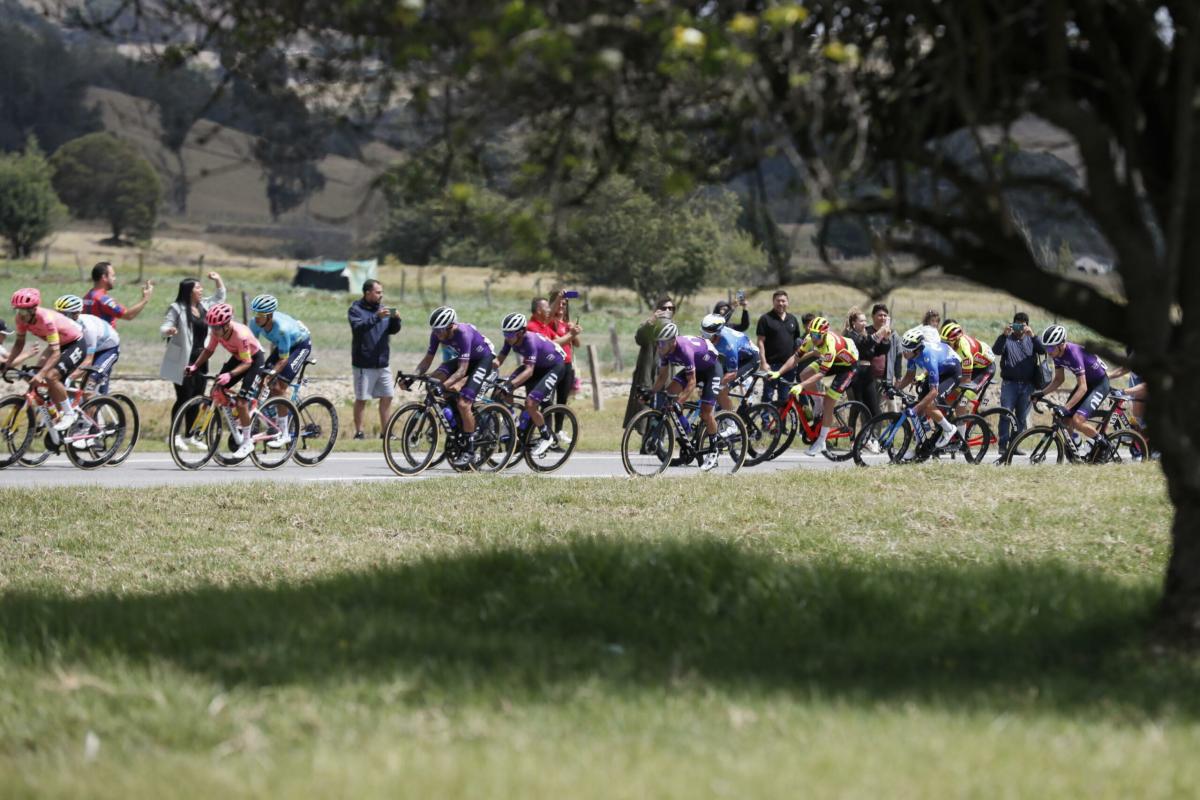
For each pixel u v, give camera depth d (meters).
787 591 21.12
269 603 21.16
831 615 20.27
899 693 16.19
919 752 13.23
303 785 12.19
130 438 45.31
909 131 15.74
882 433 48.62
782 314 53.75
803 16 12.95
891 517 31.97
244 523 31.94
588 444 57.31
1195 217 16.89
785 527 30.66
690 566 22.23
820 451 50.41
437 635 18.81
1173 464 17.58
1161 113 17.12
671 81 14.23
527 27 12.37
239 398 44.97
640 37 13.25
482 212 14.54
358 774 12.46
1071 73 15.60
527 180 14.38
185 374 46.38
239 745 13.81
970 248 17.33
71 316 44.34
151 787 12.33
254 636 18.47
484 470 45.75
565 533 29.61
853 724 14.41
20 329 42.69
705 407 45.56
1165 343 16.47
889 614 20.34
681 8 13.17
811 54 14.59
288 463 47.66
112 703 15.39
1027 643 18.48
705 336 47.84
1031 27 16.61
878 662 17.70
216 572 26.33
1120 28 16.56
